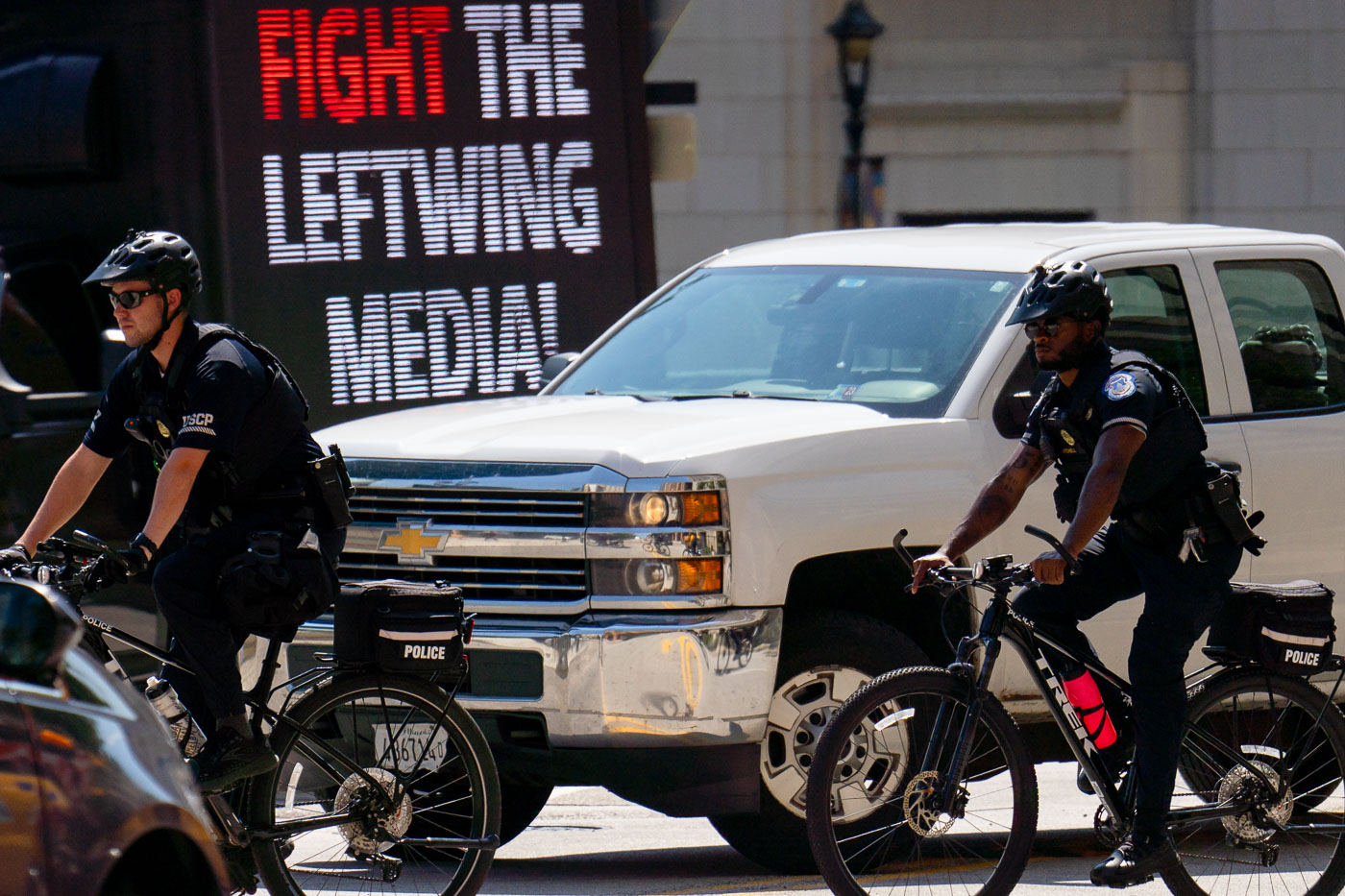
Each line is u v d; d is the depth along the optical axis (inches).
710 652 876.0
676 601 885.2
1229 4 2861.7
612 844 1075.3
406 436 971.9
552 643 888.9
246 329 1414.9
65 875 501.4
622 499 893.2
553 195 1482.5
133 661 1302.9
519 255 1471.5
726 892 914.1
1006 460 968.3
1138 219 2878.9
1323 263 1131.3
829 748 801.6
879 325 1042.7
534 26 1477.6
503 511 920.9
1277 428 1067.3
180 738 783.1
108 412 807.7
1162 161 2878.9
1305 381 1098.7
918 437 949.8
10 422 1262.3
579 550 899.4
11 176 1429.6
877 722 834.8
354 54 1435.8
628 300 1496.1
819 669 923.4
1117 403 803.4
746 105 2743.6
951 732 824.3
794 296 1098.7
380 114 1443.2
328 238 1432.1
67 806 506.9
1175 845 868.6
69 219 1451.8
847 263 1109.7
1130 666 841.5
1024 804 836.6
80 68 1411.2
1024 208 2874.0
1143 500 826.2
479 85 1465.3
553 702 889.5
